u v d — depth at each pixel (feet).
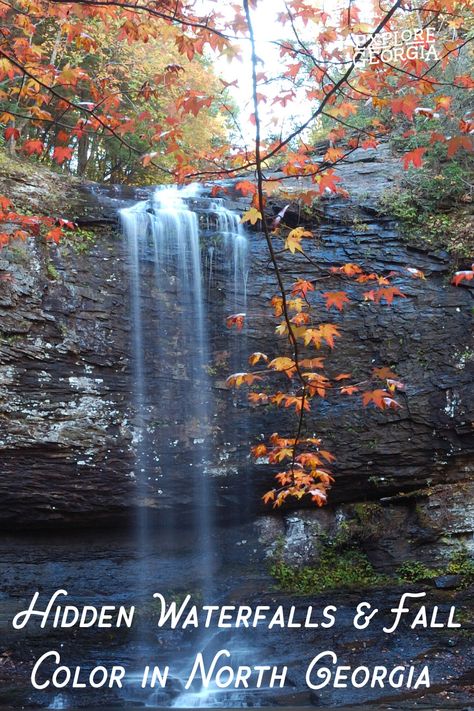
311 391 13.87
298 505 34.99
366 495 34.60
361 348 34.73
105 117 14.92
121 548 34.35
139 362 33.86
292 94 13.88
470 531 32.35
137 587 33.30
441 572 31.86
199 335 35.01
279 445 17.48
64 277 33.06
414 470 33.78
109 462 32.73
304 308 34.58
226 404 34.60
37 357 31.73
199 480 33.99
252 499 34.60
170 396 34.12
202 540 35.12
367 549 33.81
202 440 34.09
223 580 33.83
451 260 35.32
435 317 34.53
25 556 33.14
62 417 31.96
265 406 34.47
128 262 34.63
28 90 15.48
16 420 31.12
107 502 32.91
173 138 14.65
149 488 33.45
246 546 34.86
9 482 31.35
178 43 13.52
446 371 33.81
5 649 29.78
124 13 14.52
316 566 33.81
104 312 33.50
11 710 25.95
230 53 12.43
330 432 33.99
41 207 34.24
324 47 13.47
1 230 31.71
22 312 31.68
